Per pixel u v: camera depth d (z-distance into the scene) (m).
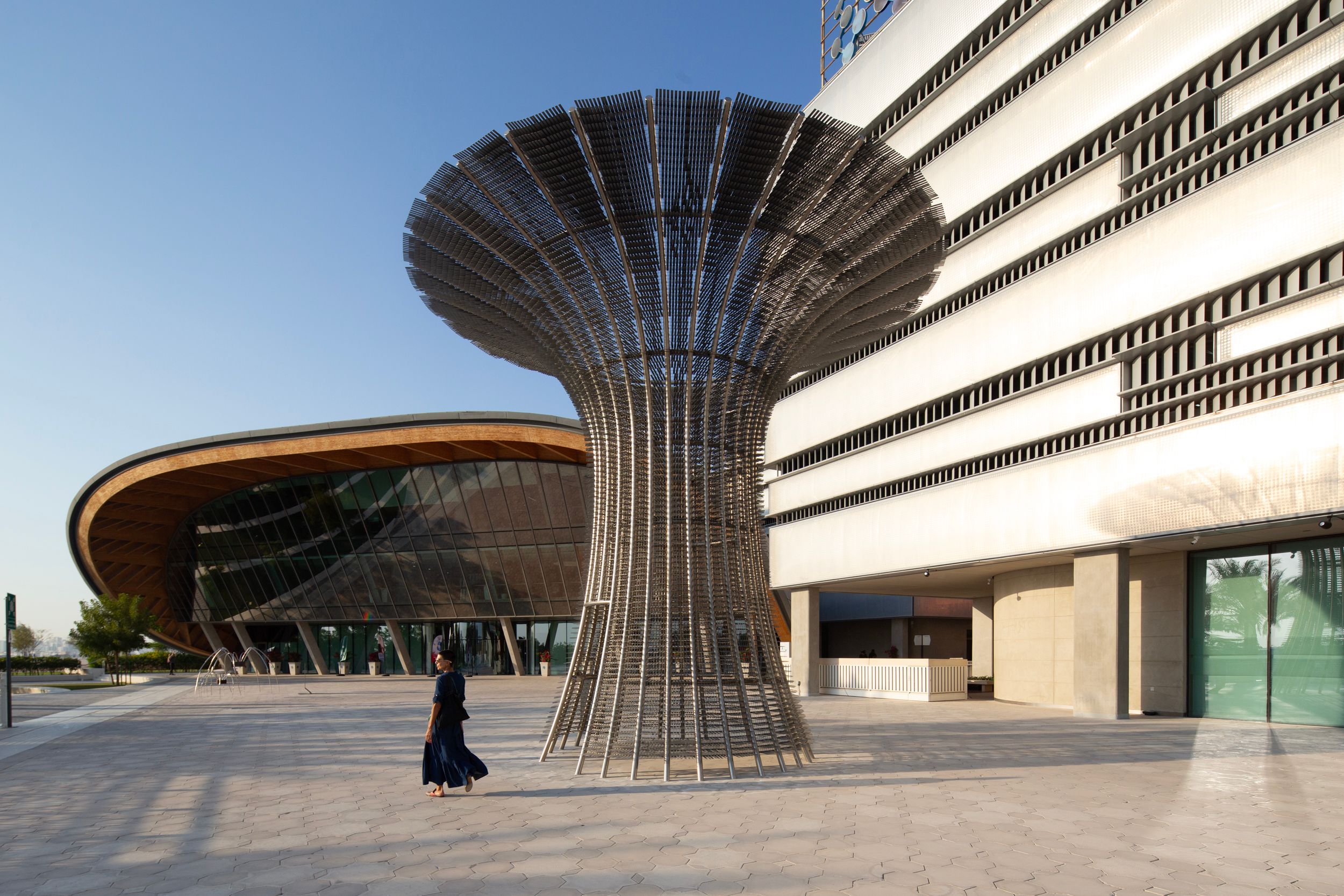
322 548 42.22
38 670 53.19
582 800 8.62
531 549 39.19
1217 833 7.15
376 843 6.92
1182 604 18.95
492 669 43.25
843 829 7.29
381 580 41.97
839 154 9.58
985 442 22.02
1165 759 11.53
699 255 10.06
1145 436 17.23
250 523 42.75
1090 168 19.42
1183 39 17.23
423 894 5.57
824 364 13.76
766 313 10.55
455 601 41.25
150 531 44.31
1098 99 19.19
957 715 19.05
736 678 10.37
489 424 34.19
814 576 29.11
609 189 9.65
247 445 36.47
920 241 11.01
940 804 8.40
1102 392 18.62
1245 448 15.20
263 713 20.66
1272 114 15.77
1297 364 14.56
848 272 10.94
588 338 10.77
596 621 11.41
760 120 9.26
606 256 10.18
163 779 10.39
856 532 26.98
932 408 24.52
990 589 30.48
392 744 14.00
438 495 39.47
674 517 10.40
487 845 6.79
